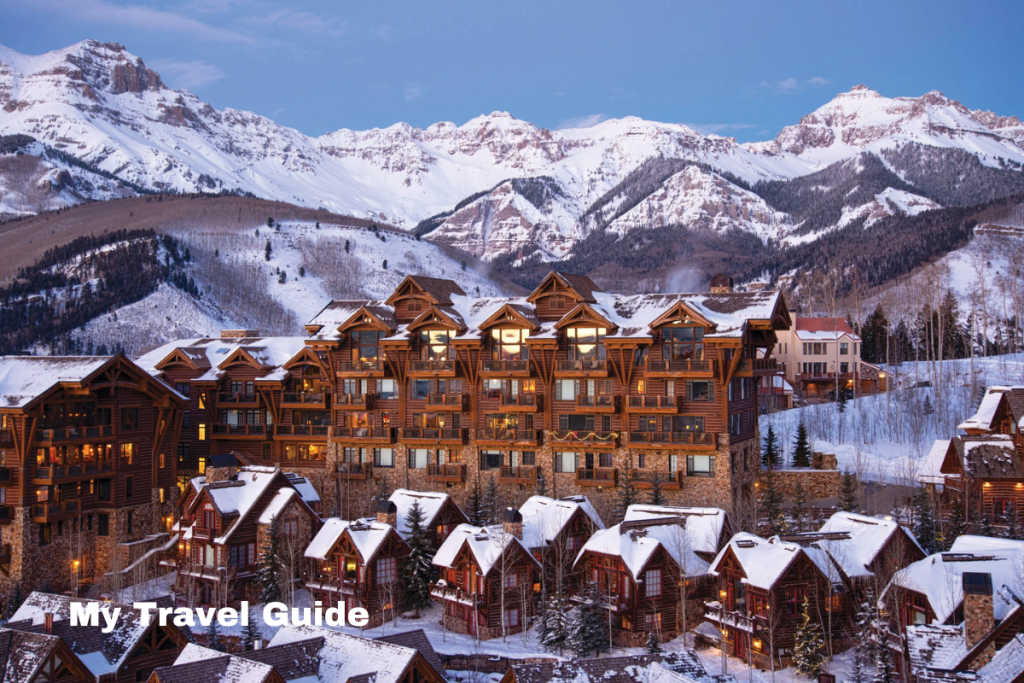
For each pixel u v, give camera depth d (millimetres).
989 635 37812
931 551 60156
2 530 67812
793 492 80062
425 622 60688
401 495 67500
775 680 48469
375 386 85125
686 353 73625
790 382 140500
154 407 78188
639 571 54500
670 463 73875
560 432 77625
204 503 64562
